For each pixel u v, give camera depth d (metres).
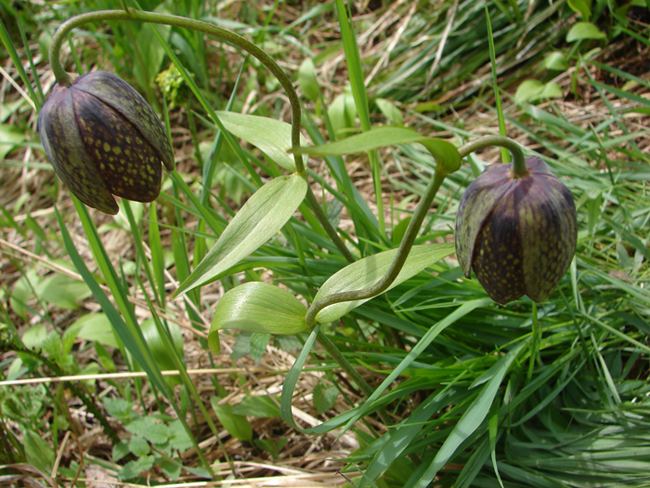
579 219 0.60
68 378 0.54
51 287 0.66
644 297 0.52
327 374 0.54
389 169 0.80
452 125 0.84
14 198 0.90
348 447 0.54
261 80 0.96
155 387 0.55
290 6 1.09
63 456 0.56
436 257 0.47
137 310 0.69
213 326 0.47
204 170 0.54
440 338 0.52
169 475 0.53
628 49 0.79
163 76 0.73
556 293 0.54
